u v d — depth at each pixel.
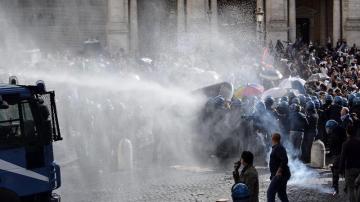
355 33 82.00
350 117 31.47
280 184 23.31
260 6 78.81
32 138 22.45
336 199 27.25
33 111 22.48
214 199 27.61
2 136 22.06
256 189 20.55
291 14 80.62
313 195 28.17
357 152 23.36
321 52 74.06
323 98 40.91
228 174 33.16
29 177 22.45
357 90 45.22
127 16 77.06
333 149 27.45
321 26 86.50
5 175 22.05
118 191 29.70
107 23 77.81
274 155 23.59
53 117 23.61
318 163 34.81
